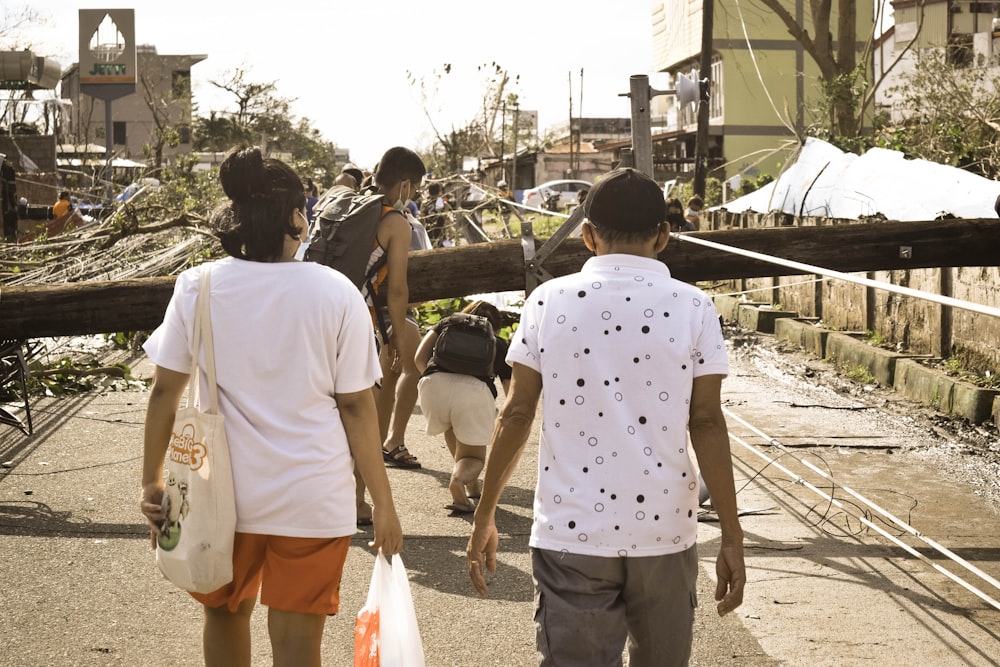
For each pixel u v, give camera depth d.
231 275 2.93
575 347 2.70
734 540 2.72
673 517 2.69
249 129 73.12
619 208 2.78
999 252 7.64
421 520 6.11
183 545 2.87
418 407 9.70
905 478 7.20
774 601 4.86
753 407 9.77
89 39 43.53
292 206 2.96
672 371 2.68
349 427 3.00
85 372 10.15
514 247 7.09
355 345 2.97
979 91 20.94
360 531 5.91
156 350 2.96
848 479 7.16
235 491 2.89
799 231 7.53
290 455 2.88
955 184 14.73
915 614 4.70
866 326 12.66
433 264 7.07
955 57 27.22
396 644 3.03
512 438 2.82
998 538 5.84
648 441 2.67
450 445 6.80
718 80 47.88
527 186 66.81
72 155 41.78
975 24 42.41
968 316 10.20
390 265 6.00
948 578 5.19
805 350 13.19
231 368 2.89
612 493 2.66
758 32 46.34
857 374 11.24
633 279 2.74
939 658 4.22
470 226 12.16
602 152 65.12
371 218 5.87
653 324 2.69
